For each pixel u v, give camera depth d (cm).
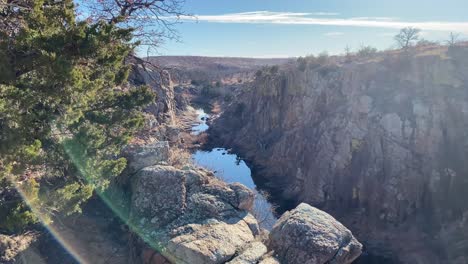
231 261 784
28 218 615
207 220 918
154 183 991
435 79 4416
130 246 906
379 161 4197
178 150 1438
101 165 851
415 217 3794
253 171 5572
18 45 640
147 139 1353
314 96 5625
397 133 4247
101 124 945
